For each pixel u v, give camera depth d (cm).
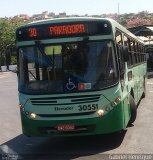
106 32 1160
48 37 1183
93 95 1139
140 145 1198
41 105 1162
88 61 1158
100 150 1171
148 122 1551
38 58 1188
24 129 1195
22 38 1206
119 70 1176
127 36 1514
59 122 1149
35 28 1192
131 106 1452
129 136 1327
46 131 1169
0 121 1850
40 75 1179
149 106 1978
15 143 1348
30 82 1188
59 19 1182
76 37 1167
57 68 1168
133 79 1582
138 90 1845
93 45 1163
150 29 4828
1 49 8956
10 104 2533
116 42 1191
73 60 1163
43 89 1165
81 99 1141
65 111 1146
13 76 6444
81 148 1216
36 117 1169
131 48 1625
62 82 1156
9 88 3966
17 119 1886
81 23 1164
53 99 1153
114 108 1146
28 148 1259
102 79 1147
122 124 1172
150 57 4966
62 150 1205
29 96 1174
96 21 1161
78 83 1148
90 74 1152
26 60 1200
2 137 1473
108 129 1142
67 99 1145
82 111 1141
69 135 1153
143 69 2223
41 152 1192
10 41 9256
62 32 1173
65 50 1170
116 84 1154
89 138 1348
